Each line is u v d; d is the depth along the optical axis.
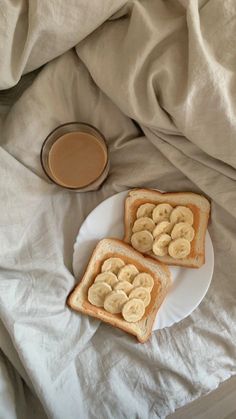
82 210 0.54
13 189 0.51
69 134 0.52
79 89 0.51
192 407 0.52
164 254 0.50
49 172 0.52
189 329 0.50
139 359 0.50
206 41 0.45
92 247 0.51
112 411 0.49
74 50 0.50
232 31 0.45
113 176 0.53
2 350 0.50
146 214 0.51
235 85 0.45
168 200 0.51
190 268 0.50
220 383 0.52
